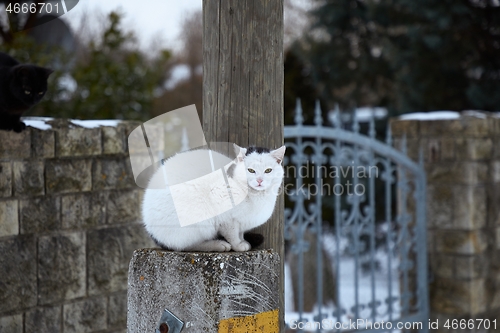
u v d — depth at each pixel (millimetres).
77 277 4699
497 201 7250
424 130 7133
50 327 4520
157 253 3002
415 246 7020
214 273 2844
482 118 6910
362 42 13430
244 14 3309
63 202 4617
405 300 6883
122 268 4992
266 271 2998
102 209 4871
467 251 6910
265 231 3451
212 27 3305
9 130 4250
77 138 4676
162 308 2947
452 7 11312
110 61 9922
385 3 12539
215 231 3135
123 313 5020
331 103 13398
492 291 7250
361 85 13609
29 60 8664
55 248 4562
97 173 4840
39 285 4457
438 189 7078
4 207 4246
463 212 6926
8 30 7758
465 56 12102
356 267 6348
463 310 6941
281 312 3525
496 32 11891
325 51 13109
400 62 12164
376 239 12797
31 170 4410
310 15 13633
